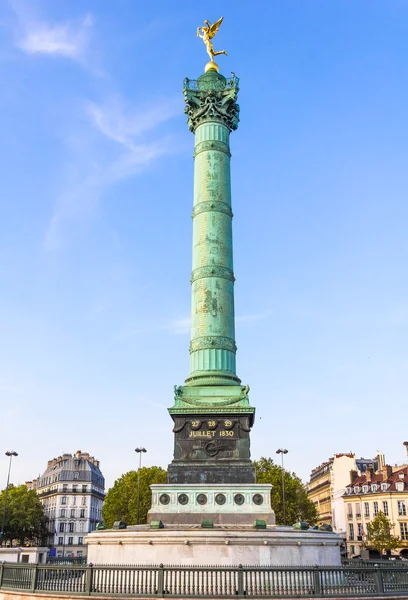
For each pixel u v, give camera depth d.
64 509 120.25
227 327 36.62
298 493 84.81
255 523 27.59
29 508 108.56
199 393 34.44
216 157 40.38
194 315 37.16
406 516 93.44
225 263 37.88
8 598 22.38
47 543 121.06
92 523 123.69
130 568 20.47
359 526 101.19
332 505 115.81
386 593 20.62
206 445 33.03
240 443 33.06
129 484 89.19
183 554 25.23
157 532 25.95
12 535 106.50
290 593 20.44
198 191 39.84
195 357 36.16
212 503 31.05
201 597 19.33
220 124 41.44
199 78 43.31
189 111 42.62
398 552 91.00
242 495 31.20
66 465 126.00
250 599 19.22
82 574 21.48
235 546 25.30
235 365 36.53
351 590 20.66
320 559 26.34
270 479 81.94
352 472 110.25
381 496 96.88
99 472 136.62
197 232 38.75
